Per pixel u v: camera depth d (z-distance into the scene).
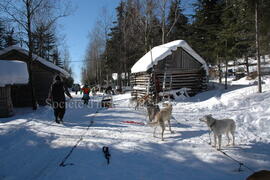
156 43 27.41
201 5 21.70
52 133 6.52
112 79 49.94
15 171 4.00
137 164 4.23
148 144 5.37
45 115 10.01
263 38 12.45
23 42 12.74
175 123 8.13
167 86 16.48
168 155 4.68
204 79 17.06
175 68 16.61
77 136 6.18
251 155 4.59
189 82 17.12
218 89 16.89
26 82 10.47
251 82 19.08
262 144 5.25
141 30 25.09
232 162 4.26
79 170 3.97
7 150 5.04
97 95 28.55
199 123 8.07
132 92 20.20
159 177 3.73
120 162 4.32
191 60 17.06
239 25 14.17
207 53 18.86
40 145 5.42
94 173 3.86
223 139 5.77
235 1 13.36
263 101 10.10
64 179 3.66
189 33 27.06
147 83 15.91
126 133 6.49
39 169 4.06
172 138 5.97
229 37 15.02
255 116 7.80
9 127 7.13
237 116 7.97
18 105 14.75
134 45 28.75
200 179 3.64
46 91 15.20
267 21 11.98
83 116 10.11
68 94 9.03
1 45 16.70
